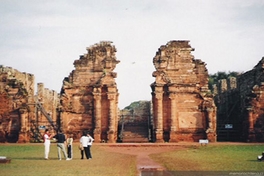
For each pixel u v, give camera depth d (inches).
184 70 2805.1
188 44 2827.3
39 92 3238.2
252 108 2723.9
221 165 1462.8
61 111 2775.6
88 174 1224.8
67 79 2878.9
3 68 2854.3
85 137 1738.4
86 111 2815.0
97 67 2839.6
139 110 3302.2
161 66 2802.7
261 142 2674.7
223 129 2972.4
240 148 2246.6
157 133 2726.4
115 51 2869.1
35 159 1678.2
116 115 2861.7
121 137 2883.9
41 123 2962.6
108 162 1583.4
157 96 2758.4
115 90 2797.7
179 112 2775.6
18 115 2768.2
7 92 2797.7
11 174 1205.7
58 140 1683.1
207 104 2753.4
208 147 2314.2
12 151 2089.1
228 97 3228.3
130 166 1454.2
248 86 2984.7
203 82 2802.7
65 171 1288.1
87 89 2829.7
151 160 1683.1
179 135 2755.9
